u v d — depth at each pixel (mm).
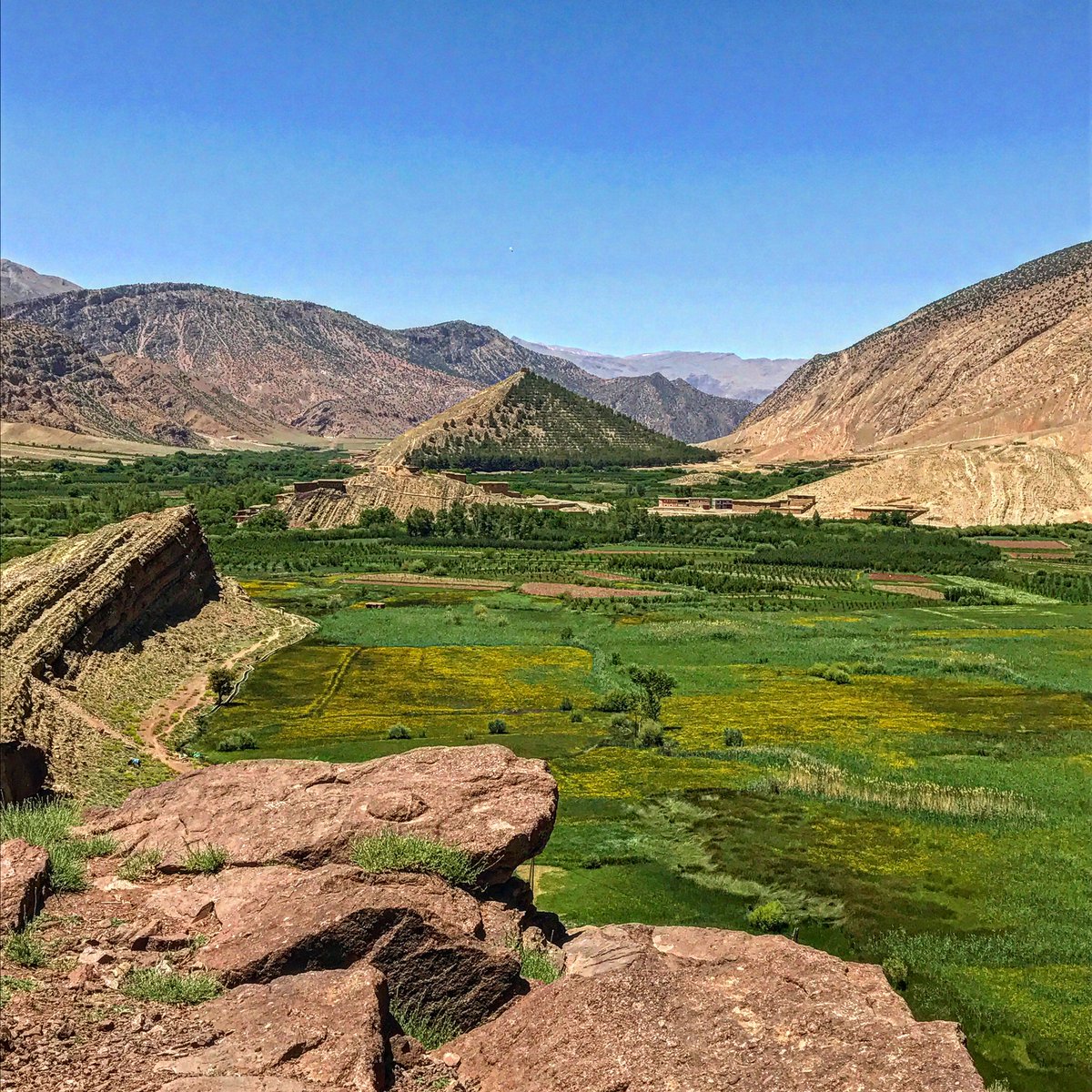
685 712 68500
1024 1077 27953
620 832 44906
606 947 17219
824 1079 11562
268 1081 10844
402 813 18062
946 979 32656
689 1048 12250
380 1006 12922
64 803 21844
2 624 63312
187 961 14281
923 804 48281
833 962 14719
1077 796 49844
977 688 76125
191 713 66688
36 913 14906
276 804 18625
